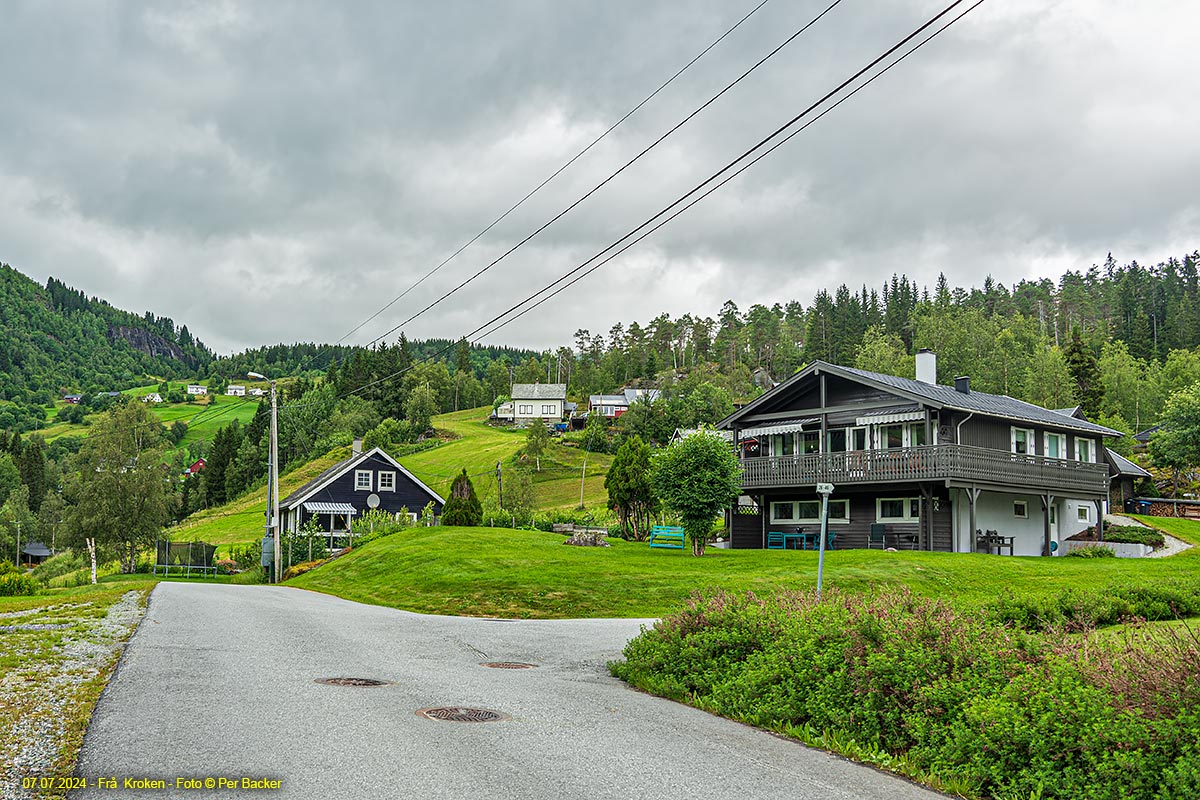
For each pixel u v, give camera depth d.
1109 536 38.78
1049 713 7.54
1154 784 6.57
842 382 37.62
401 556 32.19
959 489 34.28
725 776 7.53
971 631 9.83
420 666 13.04
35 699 9.54
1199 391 57.19
